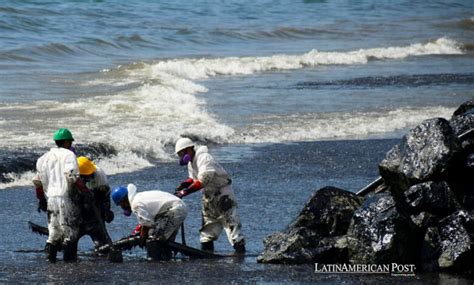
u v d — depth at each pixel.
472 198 26.42
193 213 35.41
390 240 25.23
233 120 58.25
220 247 30.78
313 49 101.56
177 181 41.44
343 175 43.12
